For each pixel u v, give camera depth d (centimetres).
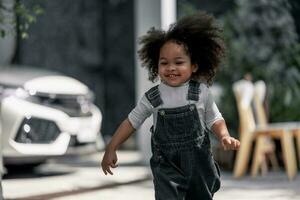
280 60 1352
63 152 1092
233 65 1338
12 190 994
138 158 1441
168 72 504
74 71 1742
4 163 1077
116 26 1773
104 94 1780
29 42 1612
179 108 504
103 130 1770
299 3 1390
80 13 1753
